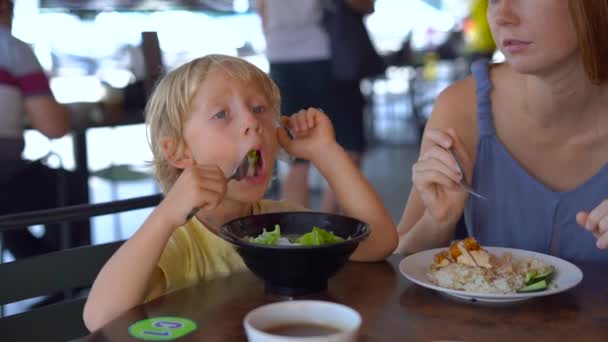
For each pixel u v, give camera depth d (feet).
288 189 12.89
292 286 3.54
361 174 4.62
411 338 3.03
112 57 17.58
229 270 4.31
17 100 8.68
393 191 16.43
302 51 12.54
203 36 20.84
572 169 4.88
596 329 3.13
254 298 3.55
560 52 4.00
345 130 12.98
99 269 4.41
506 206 4.97
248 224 3.94
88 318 3.54
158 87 4.55
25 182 8.93
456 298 3.52
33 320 4.08
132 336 3.05
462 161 4.55
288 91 12.89
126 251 3.57
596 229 3.83
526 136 4.92
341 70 12.43
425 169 4.39
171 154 4.41
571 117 4.67
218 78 4.28
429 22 28.78
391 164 19.27
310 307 2.80
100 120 10.43
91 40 19.42
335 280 3.84
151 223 3.58
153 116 4.51
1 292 3.99
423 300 3.51
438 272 3.62
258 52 19.62
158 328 3.14
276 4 12.55
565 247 4.84
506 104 4.99
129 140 19.08
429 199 4.48
